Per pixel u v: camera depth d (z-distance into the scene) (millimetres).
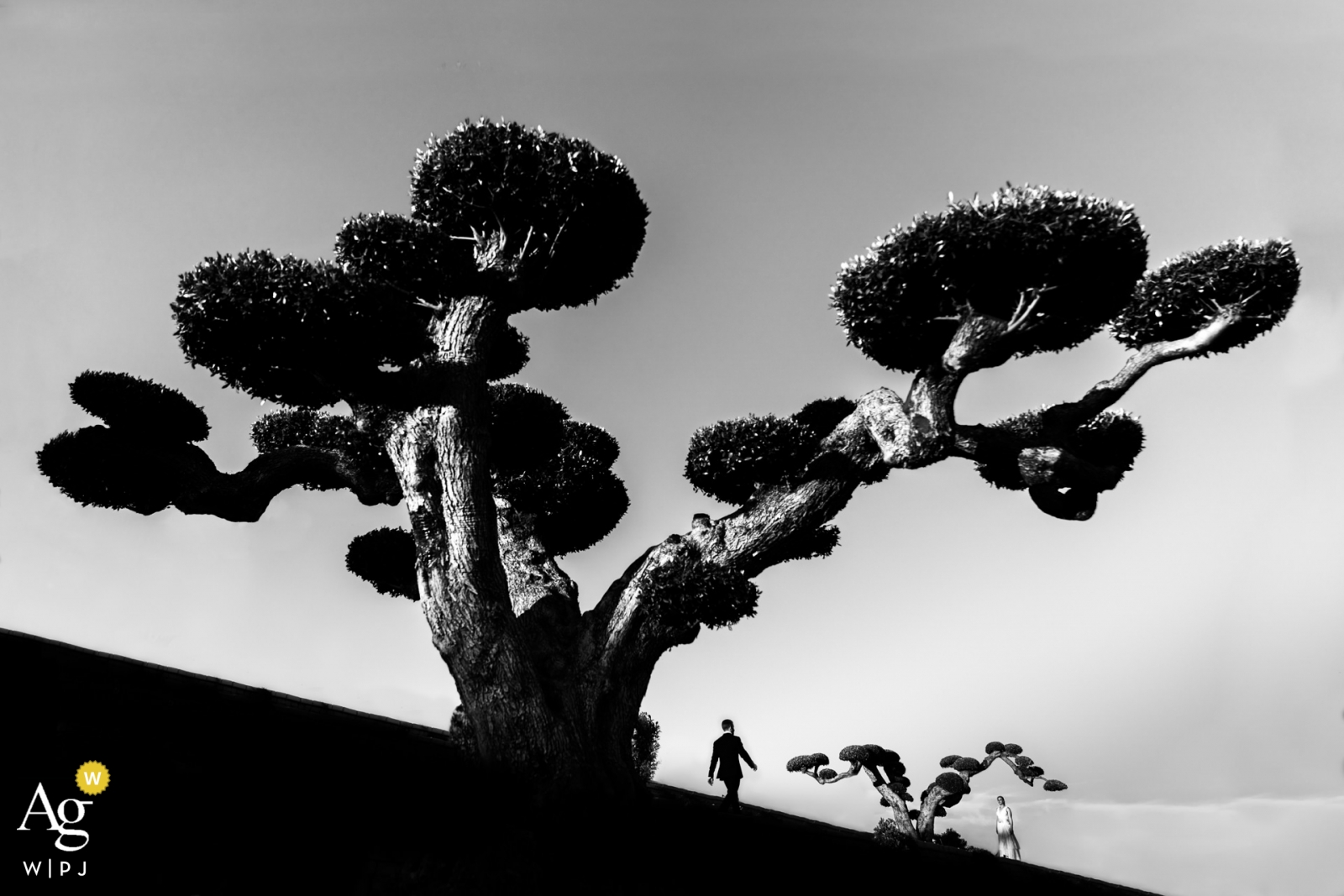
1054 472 10883
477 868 8945
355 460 12422
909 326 11141
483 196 12070
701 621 10805
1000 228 9969
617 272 12953
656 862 10383
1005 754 19531
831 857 11812
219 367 10359
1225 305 11336
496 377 14266
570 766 10047
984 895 13281
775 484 11812
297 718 8438
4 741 6980
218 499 11289
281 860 7934
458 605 10344
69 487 11008
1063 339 10883
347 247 11883
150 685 7793
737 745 13336
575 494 14383
